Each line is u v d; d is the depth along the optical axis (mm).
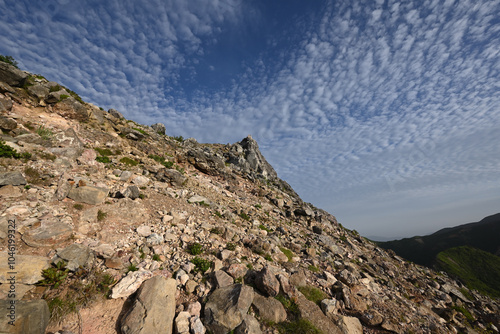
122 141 24062
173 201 16141
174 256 9812
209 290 8523
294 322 8320
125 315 6492
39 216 8641
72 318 6164
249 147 55375
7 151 10922
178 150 34875
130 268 8156
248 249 12859
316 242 21656
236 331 7105
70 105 20594
